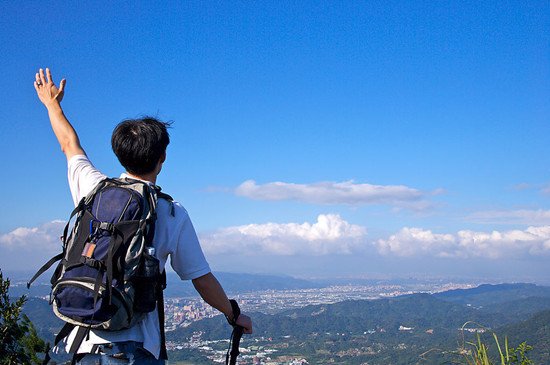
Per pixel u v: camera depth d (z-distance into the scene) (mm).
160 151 2266
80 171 2453
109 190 2125
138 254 1993
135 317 2037
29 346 4285
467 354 3654
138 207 2074
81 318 1972
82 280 1969
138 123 2270
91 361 2047
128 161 2230
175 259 2195
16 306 4332
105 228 2016
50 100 2791
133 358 2047
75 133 2680
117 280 1971
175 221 2170
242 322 2355
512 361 3576
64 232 2152
